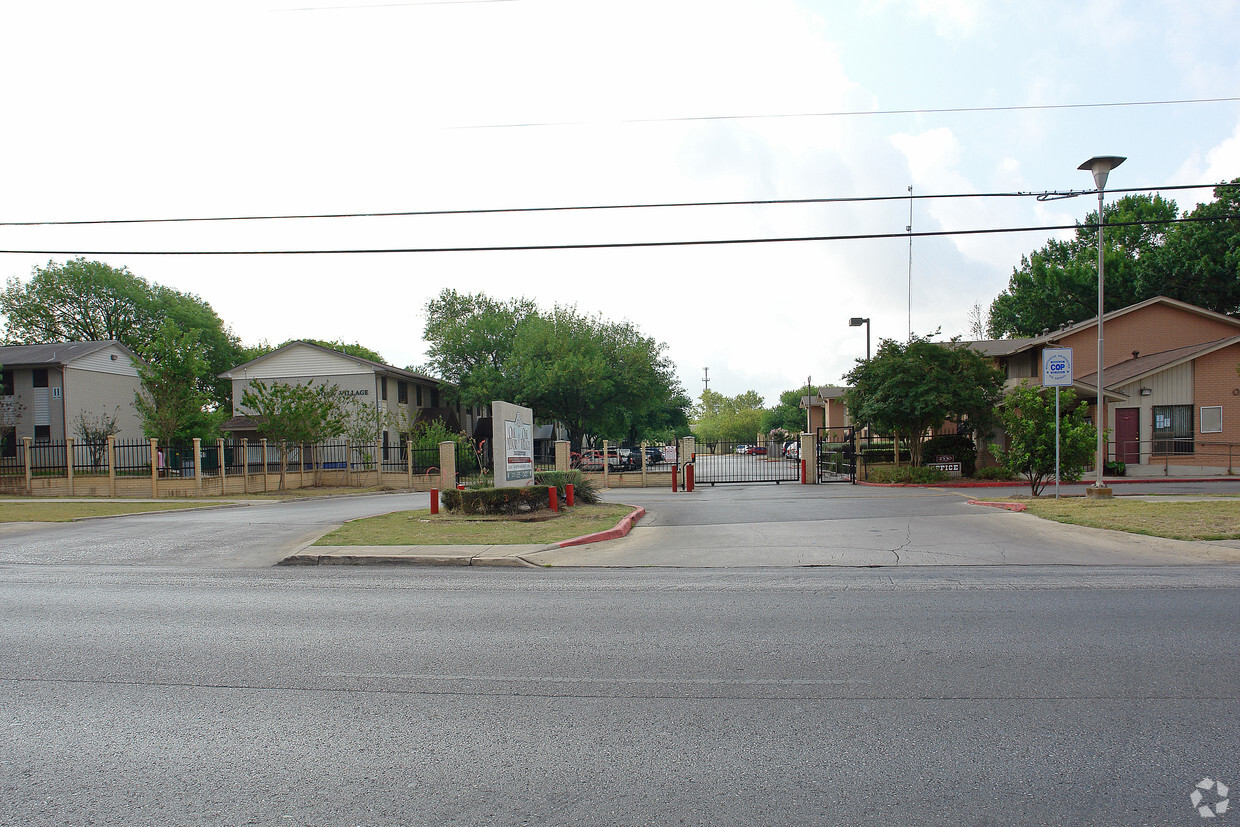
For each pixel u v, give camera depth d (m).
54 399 39.00
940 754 3.85
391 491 29.59
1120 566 9.66
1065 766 3.69
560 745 4.04
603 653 5.78
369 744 4.09
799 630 6.42
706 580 9.08
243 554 11.94
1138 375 26.36
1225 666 5.24
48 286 51.97
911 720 4.32
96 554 12.12
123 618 7.21
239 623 6.95
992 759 3.78
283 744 4.10
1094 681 4.95
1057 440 16.48
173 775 3.72
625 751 3.95
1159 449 26.77
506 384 46.50
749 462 49.53
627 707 4.61
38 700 4.85
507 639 6.25
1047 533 12.59
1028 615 6.84
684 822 3.20
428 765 3.81
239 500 23.91
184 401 30.58
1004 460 17.98
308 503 22.81
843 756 3.85
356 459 35.16
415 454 31.72
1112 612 6.92
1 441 31.36
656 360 51.41
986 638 6.05
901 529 13.55
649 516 16.83
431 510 16.06
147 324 55.34
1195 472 25.80
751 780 3.59
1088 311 42.19
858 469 27.67
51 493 26.53
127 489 25.97
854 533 13.20
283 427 28.16
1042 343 30.64
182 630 6.70
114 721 4.47
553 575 9.66
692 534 13.53
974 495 20.23
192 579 9.67
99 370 41.06
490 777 3.66
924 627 6.45
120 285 53.59
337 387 33.38
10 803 3.43
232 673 5.39
